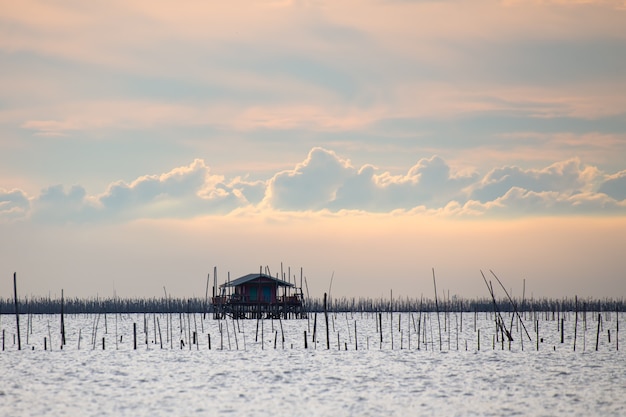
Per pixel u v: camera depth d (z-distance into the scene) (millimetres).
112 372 82062
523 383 73625
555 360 92312
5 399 65500
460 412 59719
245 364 88812
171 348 108062
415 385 72438
